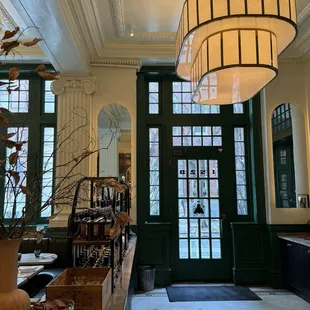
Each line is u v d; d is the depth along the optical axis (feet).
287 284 16.53
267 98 17.89
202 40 9.96
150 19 14.48
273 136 18.08
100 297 5.00
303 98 17.87
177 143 18.97
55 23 11.59
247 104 19.20
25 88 18.69
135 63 17.51
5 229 3.99
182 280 17.95
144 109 18.58
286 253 16.55
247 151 18.90
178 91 19.39
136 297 15.46
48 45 13.23
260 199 17.94
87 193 11.18
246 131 19.06
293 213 17.37
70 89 16.78
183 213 18.44
